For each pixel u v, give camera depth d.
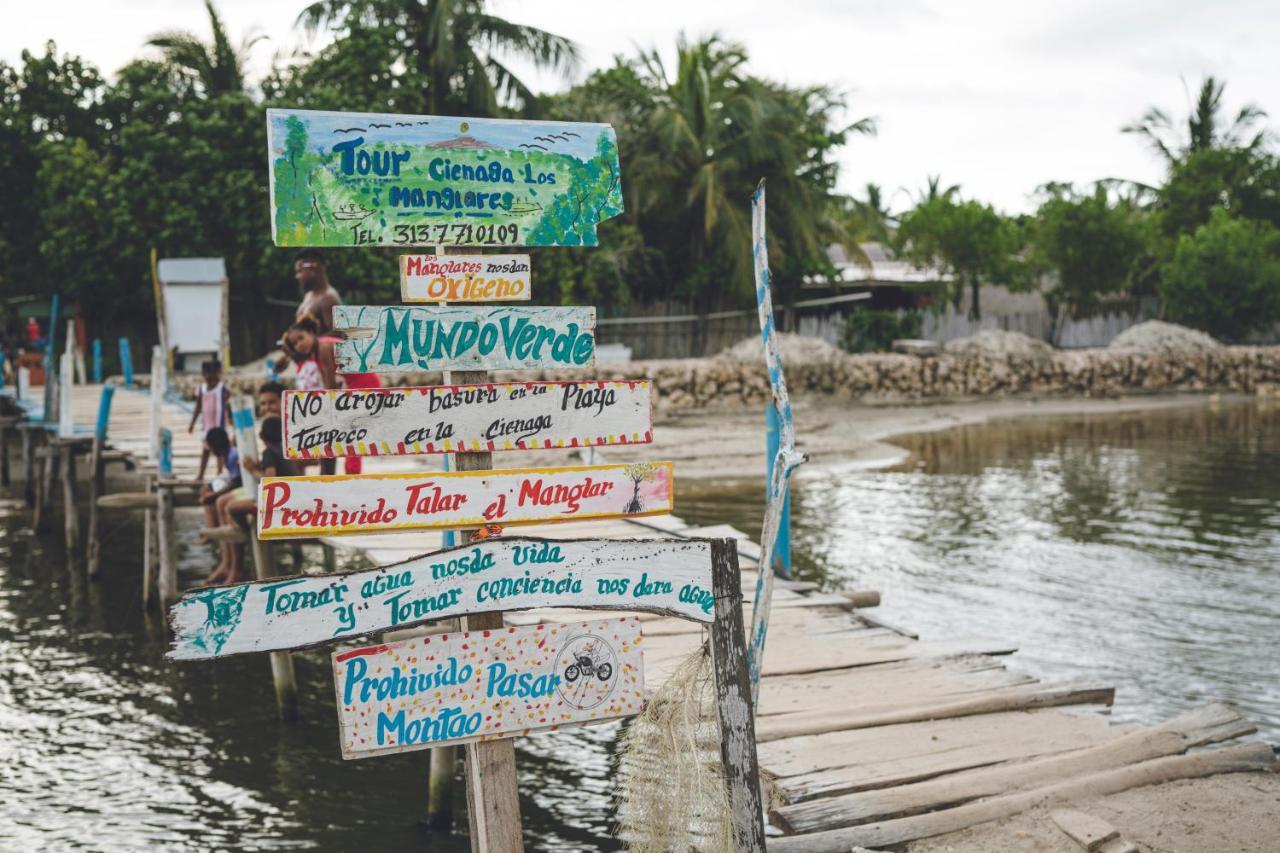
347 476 3.95
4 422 18.98
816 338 32.56
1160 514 15.88
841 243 33.94
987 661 6.88
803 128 33.31
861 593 8.76
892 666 6.78
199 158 25.84
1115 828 4.67
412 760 7.46
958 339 35.38
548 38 26.72
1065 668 9.12
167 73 29.16
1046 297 38.59
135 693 8.69
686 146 30.89
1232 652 9.48
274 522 3.88
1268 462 21.03
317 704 8.49
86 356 28.31
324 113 4.05
